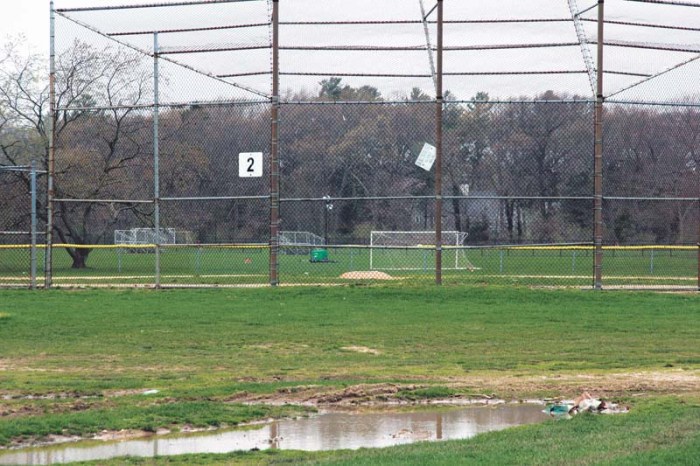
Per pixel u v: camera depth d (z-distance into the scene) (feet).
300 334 117.70
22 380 88.94
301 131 166.09
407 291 152.46
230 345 110.11
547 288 156.76
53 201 164.45
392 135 166.91
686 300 147.54
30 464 61.36
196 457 62.59
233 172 163.84
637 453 56.08
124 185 180.65
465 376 92.22
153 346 109.19
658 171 163.43
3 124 235.61
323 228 166.71
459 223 164.04
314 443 67.97
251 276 188.44
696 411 72.18
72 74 183.01
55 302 143.95
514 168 163.53
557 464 53.72
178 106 160.35
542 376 92.07
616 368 96.53
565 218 163.22
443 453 58.65
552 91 166.40
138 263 256.73
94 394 83.05
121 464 60.95
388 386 86.33
